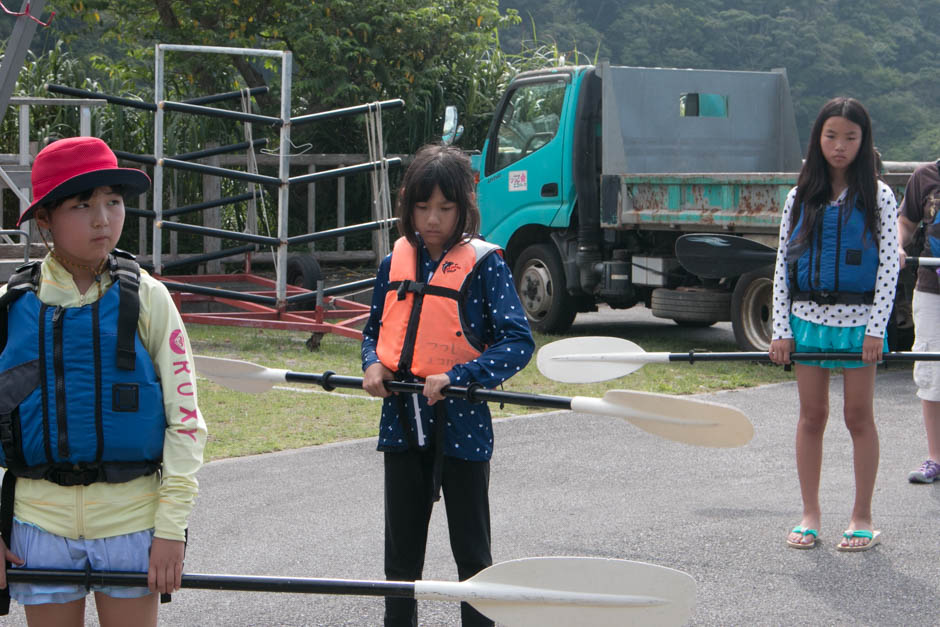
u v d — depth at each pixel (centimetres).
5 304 252
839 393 828
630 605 271
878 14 5672
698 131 1105
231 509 524
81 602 259
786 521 506
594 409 320
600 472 596
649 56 5106
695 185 963
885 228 443
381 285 347
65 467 249
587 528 498
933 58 5688
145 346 257
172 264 1074
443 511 526
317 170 1534
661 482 576
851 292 446
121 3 1568
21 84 1429
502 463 616
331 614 402
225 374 373
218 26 1535
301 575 438
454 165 329
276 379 364
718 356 440
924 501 536
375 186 1005
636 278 1051
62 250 252
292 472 590
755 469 602
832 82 5284
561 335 1116
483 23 1602
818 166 450
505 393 319
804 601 409
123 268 256
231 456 621
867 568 444
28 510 252
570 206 1076
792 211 459
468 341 327
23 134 1029
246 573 439
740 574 438
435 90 1606
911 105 5244
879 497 544
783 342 456
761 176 900
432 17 1514
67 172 247
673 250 1033
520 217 1128
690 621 391
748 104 1139
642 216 1011
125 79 1658
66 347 247
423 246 338
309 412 730
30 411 247
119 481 251
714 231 963
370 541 479
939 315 561
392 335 333
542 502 540
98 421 248
